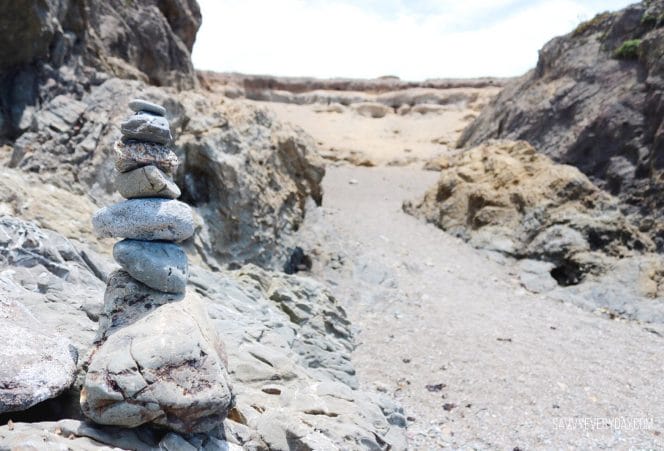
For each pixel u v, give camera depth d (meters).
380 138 38.84
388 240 16.02
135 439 4.37
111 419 4.28
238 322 8.02
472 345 10.26
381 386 8.62
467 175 18.06
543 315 12.06
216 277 9.68
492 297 13.00
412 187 24.38
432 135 39.09
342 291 12.64
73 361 5.06
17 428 4.22
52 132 11.50
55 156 11.28
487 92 46.03
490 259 15.25
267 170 13.68
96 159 11.56
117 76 16.77
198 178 12.50
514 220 15.91
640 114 18.39
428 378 9.05
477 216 16.61
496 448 7.04
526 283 13.88
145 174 5.00
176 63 21.89
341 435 5.48
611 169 18.28
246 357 6.80
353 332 10.79
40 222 9.26
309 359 8.62
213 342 5.06
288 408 5.88
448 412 8.01
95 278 7.63
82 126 11.95
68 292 6.89
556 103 22.69
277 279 10.91
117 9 19.14
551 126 22.48
